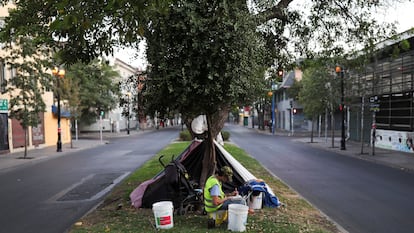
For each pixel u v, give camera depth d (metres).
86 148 27.16
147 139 37.00
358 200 9.43
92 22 5.16
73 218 8.02
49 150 25.58
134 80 8.02
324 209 8.50
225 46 6.11
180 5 6.16
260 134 44.53
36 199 10.12
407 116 22.11
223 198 6.40
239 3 6.52
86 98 38.59
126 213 7.46
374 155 19.89
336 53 12.30
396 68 23.27
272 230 6.08
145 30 6.48
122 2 4.87
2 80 23.95
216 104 6.81
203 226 6.33
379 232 6.82
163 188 7.77
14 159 20.06
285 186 10.73
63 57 7.67
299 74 48.56
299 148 25.09
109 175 14.04
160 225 6.19
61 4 4.59
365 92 22.41
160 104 6.94
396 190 10.70
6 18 7.82
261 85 7.30
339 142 29.91
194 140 8.92
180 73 6.19
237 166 8.52
